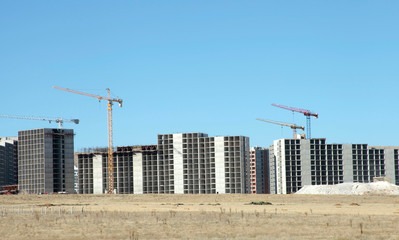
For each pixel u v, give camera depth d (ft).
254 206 496.23
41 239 236.63
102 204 605.31
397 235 232.94
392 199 653.30
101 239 233.35
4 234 256.52
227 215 348.38
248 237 230.48
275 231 250.16
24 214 398.62
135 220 319.88
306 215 345.92
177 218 328.49
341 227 265.75
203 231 254.88
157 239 230.07
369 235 232.73
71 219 334.03
